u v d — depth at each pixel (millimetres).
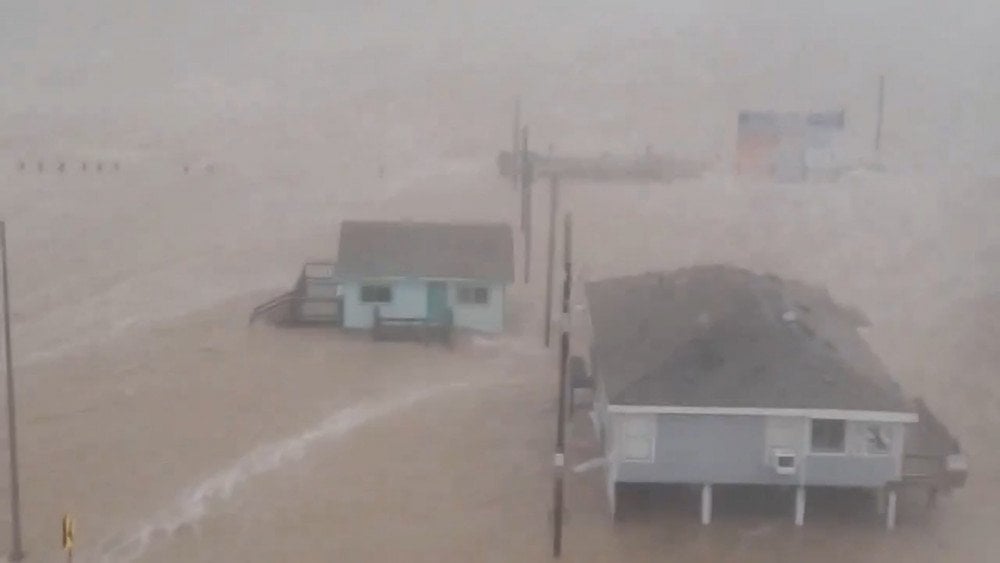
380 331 86688
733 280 73188
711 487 60438
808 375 60188
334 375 80375
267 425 72562
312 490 64438
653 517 61125
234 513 61781
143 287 97812
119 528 60156
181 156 136875
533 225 112312
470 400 76438
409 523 60781
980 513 62188
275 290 97125
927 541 59219
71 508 62062
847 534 59719
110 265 103062
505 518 61250
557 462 57125
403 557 57281
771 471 59719
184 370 80938
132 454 68438
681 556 57438
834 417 58719
